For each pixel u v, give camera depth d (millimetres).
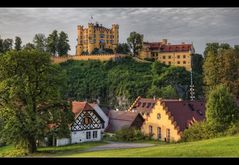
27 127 45344
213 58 83000
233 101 51000
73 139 64375
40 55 48688
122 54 157375
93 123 67812
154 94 119750
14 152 47719
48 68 49281
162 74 139125
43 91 49000
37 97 48969
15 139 45938
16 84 46312
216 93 50250
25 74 47750
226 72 81312
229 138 37219
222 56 82375
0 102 47562
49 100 49781
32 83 48188
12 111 46719
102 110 82938
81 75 147250
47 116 48281
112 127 78062
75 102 69750
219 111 49625
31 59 48125
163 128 62938
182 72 140875
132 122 75312
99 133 68750
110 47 172250
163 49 162875
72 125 61500
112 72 145750
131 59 156875
